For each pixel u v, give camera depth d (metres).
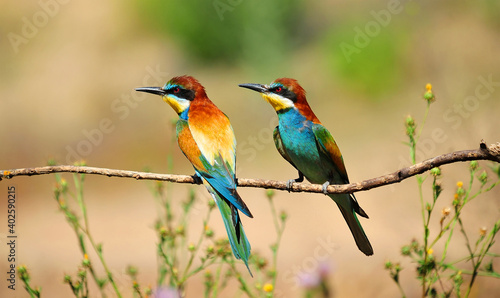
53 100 21.84
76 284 6.62
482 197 10.05
